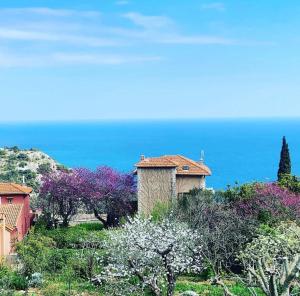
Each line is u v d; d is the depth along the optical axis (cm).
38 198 8112
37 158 12631
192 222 5122
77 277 4631
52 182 7469
